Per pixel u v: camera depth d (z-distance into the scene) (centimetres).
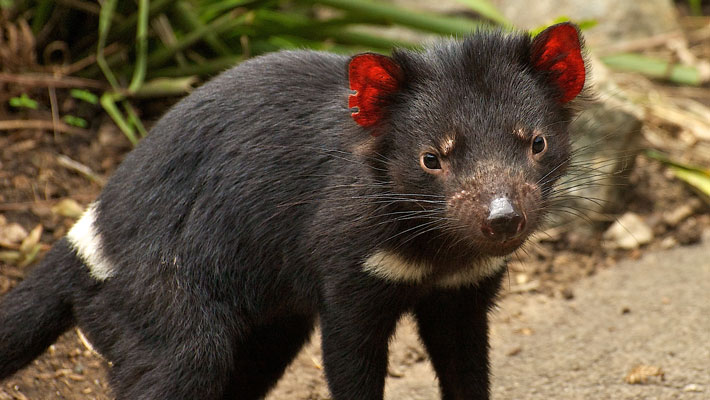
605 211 945
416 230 580
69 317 655
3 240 812
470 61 562
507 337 809
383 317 607
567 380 737
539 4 1253
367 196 577
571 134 734
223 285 625
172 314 615
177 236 620
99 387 711
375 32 1198
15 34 950
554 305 856
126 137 943
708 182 975
